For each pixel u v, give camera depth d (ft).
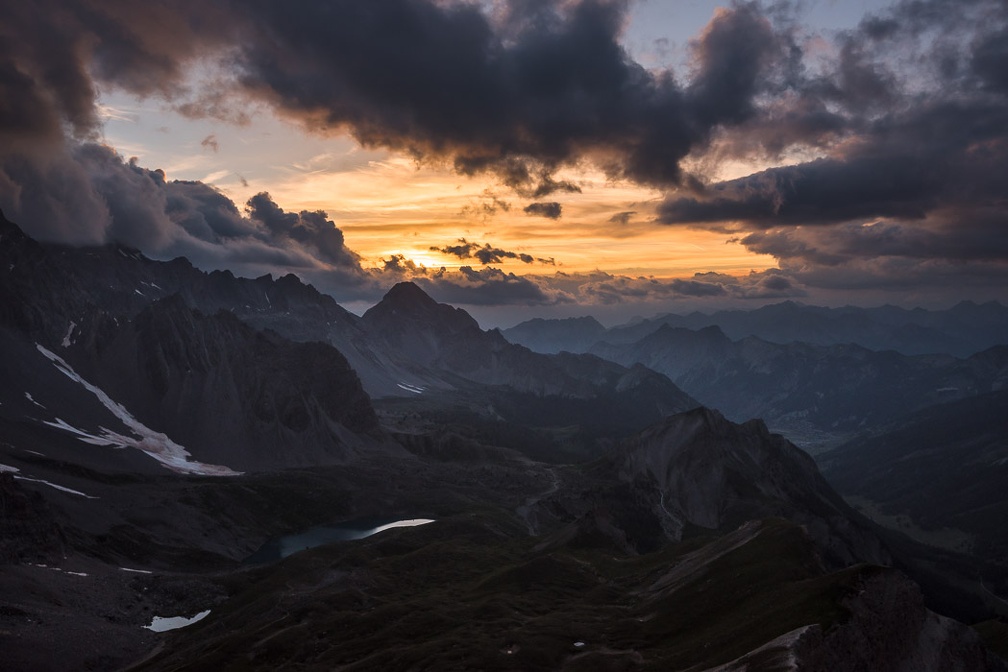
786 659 334.44
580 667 426.10
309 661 496.23
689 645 429.38
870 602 401.29
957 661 400.88
